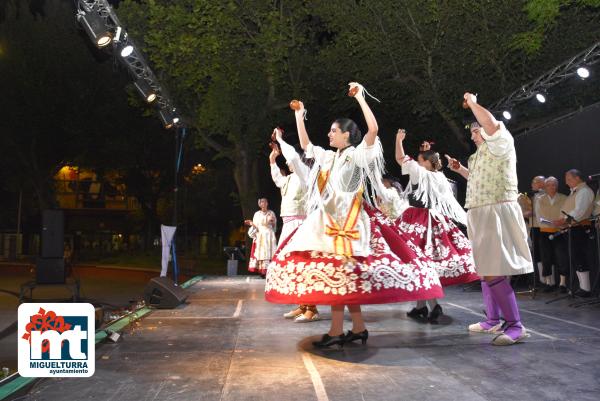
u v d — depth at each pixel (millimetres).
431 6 11789
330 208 3420
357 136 3592
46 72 22719
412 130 15211
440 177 4742
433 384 2793
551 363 3184
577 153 7648
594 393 2625
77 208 41656
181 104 15234
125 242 42000
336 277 3273
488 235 3750
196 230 35938
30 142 24719
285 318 5117
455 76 12719
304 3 14719
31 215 36688
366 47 12953
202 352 3615
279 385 2814
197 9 12969
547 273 7102
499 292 3760
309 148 3615
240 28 13516
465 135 12992
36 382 2893
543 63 11789
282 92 15289
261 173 20281
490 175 3781
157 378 2979
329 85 14773
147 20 13789
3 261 31172
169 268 22578
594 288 6539
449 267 4527
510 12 11438
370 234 3455
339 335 3725
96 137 24484
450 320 4773
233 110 14336
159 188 29594
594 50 8742
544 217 7113
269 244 10086
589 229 6730
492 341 3711
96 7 8734
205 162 27031
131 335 4246
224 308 5891
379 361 3285
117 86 23781
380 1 12422
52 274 9359
